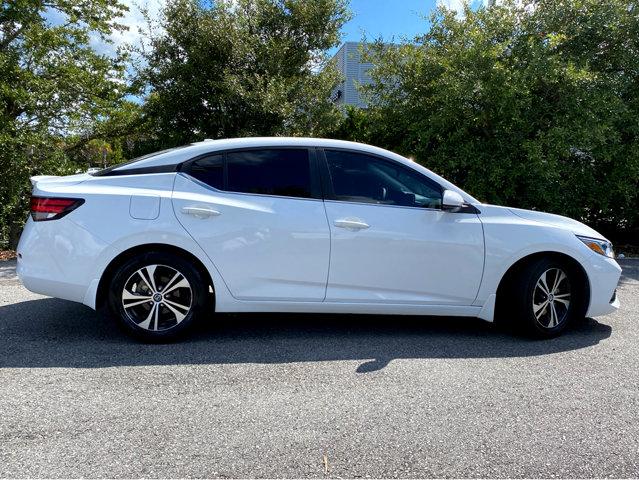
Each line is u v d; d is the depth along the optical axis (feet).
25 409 8.88
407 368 11.32
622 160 28.71
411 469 7.47
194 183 12.45
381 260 12.82
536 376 11.04
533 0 29.30
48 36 32.78
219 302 12.44
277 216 12.44
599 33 28.17
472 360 11.94
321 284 12.69
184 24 32.22
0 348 11.84
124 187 12.16
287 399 9.59
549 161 26.43
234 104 31.71
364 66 60.08
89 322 14.01
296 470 7.36
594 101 26.63
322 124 34.06
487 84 26.61
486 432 8.56
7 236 30.14
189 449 7.79
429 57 30.55
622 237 35.19
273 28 34.78
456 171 29.48
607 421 9.05
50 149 32.09
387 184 13.26
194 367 11.02
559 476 7.42
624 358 12.28
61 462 7.33
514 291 13.60
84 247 11.75
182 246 12.05
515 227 13.46
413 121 31.55
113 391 9.71
